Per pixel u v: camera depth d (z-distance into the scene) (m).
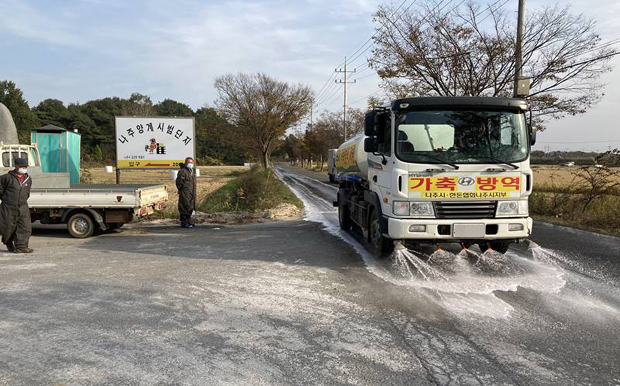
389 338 4.31
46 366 3.70
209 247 9.00
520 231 6.46
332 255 8.13
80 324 4.66
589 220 11.95
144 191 10.78
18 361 3.79
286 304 5.34
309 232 10.98
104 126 85.06
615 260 7.64
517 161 6.50
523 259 7.74
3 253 8.42
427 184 6.36
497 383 3.44
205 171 55.50
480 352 3.99
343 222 11.13
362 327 4.60
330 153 32.72
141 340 4.23
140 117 15.23
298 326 4.62
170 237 10.32
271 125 49.75
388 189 6.75
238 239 9.97
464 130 6.55
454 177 6.37
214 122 56.28
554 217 13.29
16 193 8.26
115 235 10.71
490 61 15.77
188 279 6.46
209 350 4.02
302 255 8.15
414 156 6.43
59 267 7.23
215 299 5.52
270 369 3.66
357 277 6.56
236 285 6.15
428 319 4.83
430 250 8.41
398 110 6.51
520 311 5.08
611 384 3.42
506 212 6.46
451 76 16.92
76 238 10.28
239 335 4.38
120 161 15.22
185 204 11.84
